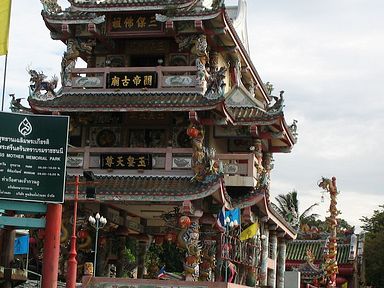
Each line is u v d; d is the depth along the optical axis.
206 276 39.28
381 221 107.44
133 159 39.50
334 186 66.00
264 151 49.44
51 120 27.44
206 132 42.72
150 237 50.53
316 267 72.31
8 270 26.52
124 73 40.97
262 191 41.75
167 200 37.25
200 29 40.84
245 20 55.31
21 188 27.14
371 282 94.44
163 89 40.38
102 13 42.03
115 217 42.66
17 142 27.16
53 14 41.91
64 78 41.62
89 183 35.97
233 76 48.31
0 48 31.88
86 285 35.19
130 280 35.00
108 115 42.31
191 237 37.22
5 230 29.20
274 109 43.72
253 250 44.84
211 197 38.25
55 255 28.09
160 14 41.41
